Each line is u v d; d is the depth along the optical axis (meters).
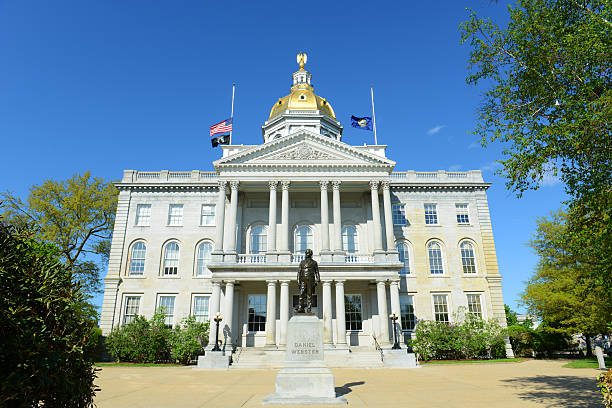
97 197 51.31
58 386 6.87
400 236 45.66
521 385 19.53
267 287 38.91
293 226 44.56
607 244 14.36
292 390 14.98
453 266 44.97
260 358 34.09
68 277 7.99
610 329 33.72
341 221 44.94
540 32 15.59
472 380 22.23
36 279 7.31
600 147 13.82
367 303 41.09
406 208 46.75
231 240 39.69
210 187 47.06
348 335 40.03
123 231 45.59
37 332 6.62
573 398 15.19
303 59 70.38
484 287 44.44
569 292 37.75
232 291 37.72
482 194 47.69
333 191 41.38
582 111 13.62
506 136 16.31
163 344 37.72
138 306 43.47
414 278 44.16
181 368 32.78
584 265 30.98
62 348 7.18
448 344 38.31
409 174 48.25
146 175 48.06
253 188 43.69
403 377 24.36
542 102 16.20
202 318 43.00
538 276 41.50
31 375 6.25
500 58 17.20
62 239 48.53
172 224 46.22
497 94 17.38
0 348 6.09
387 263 38.16
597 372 25.06
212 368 32.12
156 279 44.12
